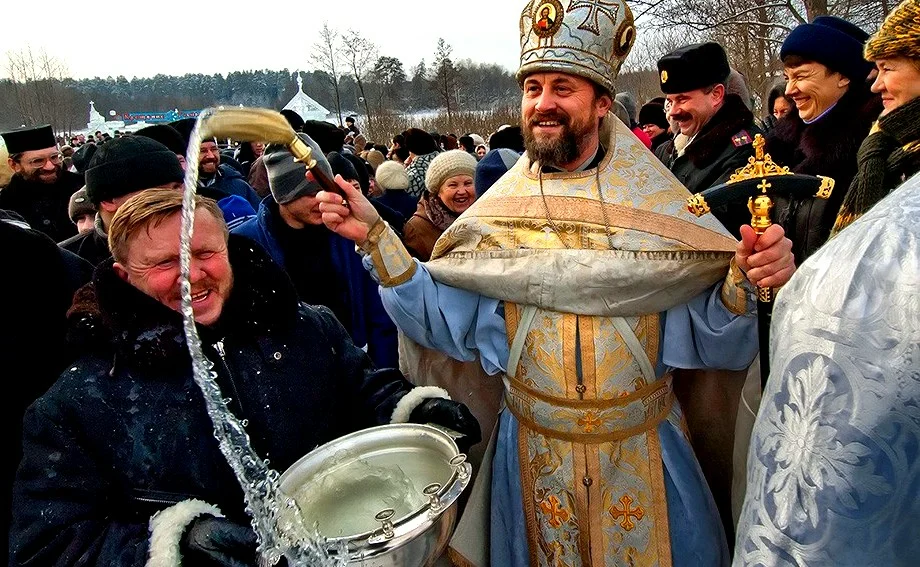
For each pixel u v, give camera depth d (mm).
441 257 1978
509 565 1927
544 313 1746
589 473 1751
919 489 593
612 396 1723
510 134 4766
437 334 1858
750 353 1663
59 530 1179
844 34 2156
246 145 7812
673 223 1679
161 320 1290
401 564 1144
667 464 1788
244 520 1324
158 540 1110
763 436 724
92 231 2740
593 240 1688
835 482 622
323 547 1080
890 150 1450
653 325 1740
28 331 1818
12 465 1782
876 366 603
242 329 1426
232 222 3111
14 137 3805
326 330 1653
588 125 1721
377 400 1667
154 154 2184
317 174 1513
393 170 5066
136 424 1273
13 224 1867
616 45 1707
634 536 1771
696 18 8594
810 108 2256
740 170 1378
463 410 1570
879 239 641
